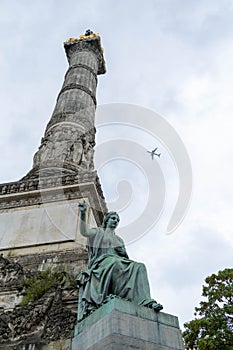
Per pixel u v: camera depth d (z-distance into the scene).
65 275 12.28
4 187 17.97
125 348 5.98
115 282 7.58
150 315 6.86
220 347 17.05
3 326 10.30
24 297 11.69
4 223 16.11
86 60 32.97
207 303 19.88
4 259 13.45
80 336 6.87
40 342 9.72
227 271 20.84
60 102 26.64
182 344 6.77
